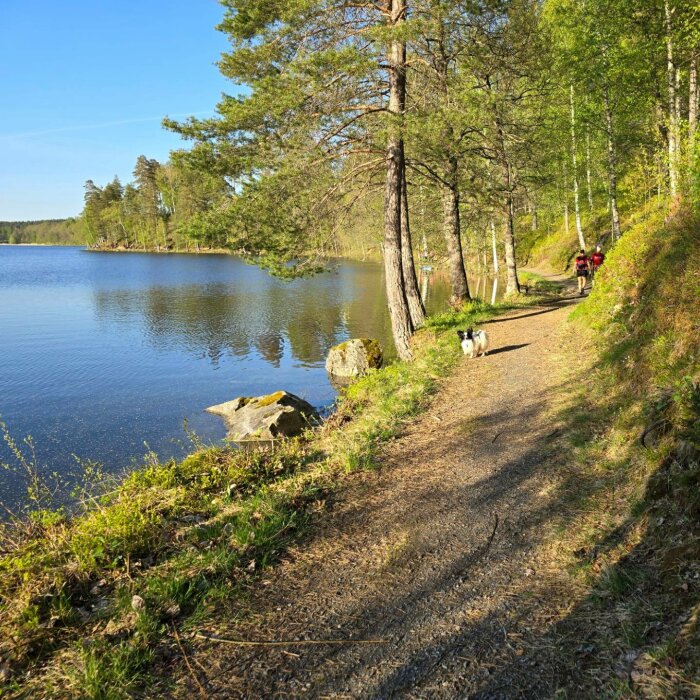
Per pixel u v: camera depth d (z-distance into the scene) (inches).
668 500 155.9
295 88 410.0
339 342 845.2
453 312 726.5
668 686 101.6
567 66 743.7
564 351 402.9
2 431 452.4
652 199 603.5
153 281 2011.6
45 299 1428.4
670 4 562.3
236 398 520.4
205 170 462.0
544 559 159.9
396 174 490.0
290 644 135.2
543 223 1808.6
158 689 121.6
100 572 170.9
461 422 301.0
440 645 130.2
